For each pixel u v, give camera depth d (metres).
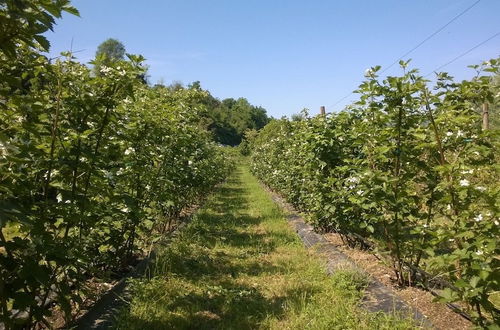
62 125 3.20
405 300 4.11
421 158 4.43
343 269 5.07
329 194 6.23
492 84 3.97
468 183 3.18
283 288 4.89
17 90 2.71
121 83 3.53
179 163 7.46
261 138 25.59
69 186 3.44
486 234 2.91
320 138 6.63
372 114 4.65
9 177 2.62
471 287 2.84
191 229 7.92
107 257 4.78
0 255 2.47
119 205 4.74
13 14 1.85
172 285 4.84
